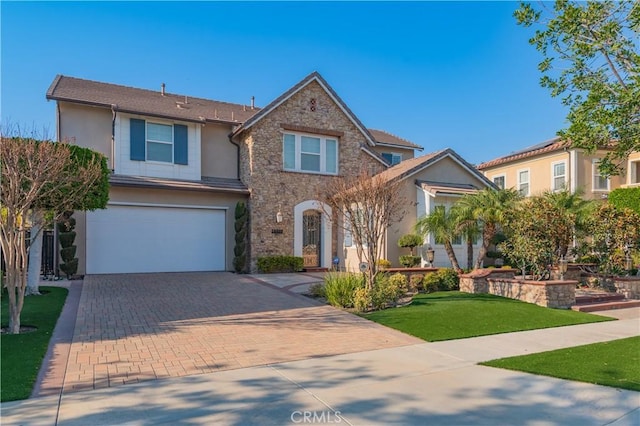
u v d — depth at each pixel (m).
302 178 20.22
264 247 19.19
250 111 23.92
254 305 11.34
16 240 8.30
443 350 7.50
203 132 20.36
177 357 6.82
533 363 6.66
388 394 5.25
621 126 7.94
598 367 6.45
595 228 15.27
